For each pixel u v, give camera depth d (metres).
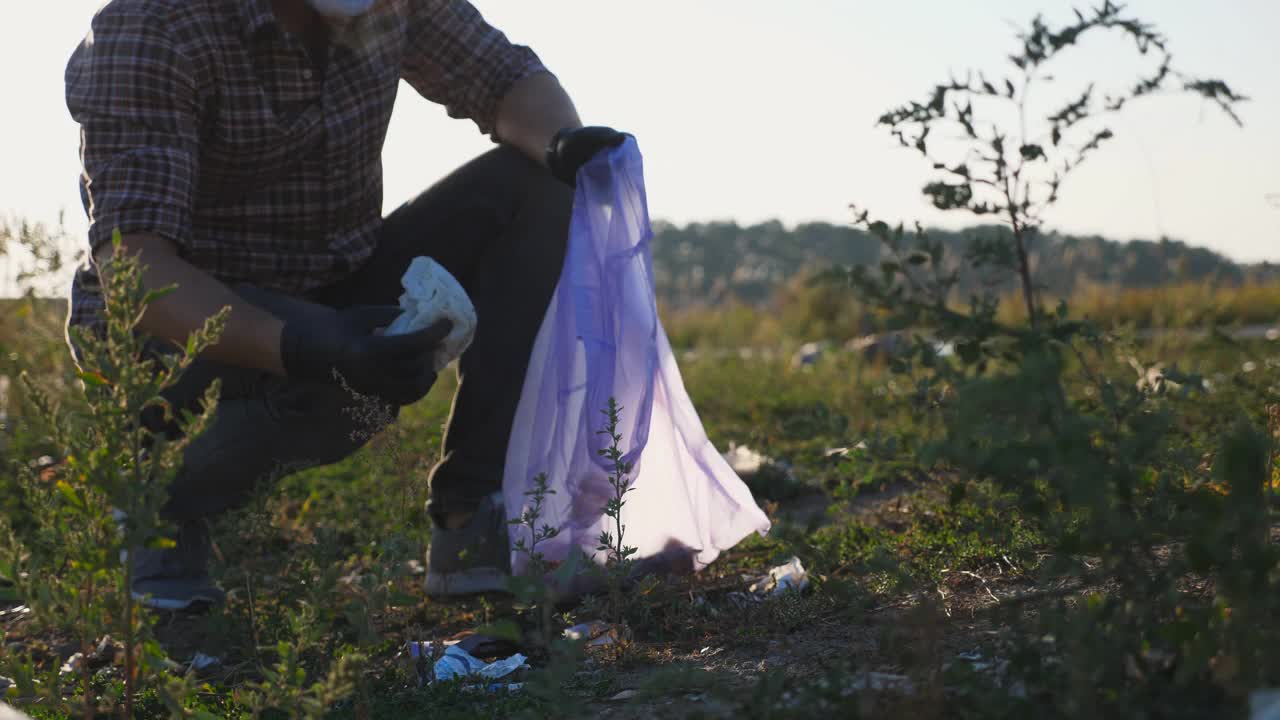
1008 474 1.44
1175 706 1.35
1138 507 1.62
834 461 3.69
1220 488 2.07
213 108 2.55
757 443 5.04
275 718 1.95
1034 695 1.49
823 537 3.06
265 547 3.03
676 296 17.11
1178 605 1.53
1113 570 1.54
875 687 1.65
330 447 2.86
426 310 2.34
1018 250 1.86
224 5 2.53
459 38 3.03
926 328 1.92
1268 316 6.41
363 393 2.33
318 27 2.68
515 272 2.91
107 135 2.41
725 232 41.59
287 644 1.72
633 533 2.70
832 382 7.28
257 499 2.35
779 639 2.24
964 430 1.41
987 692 1.52
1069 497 1.43
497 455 2.85
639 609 2.45
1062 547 1.54
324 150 2.72
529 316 2.89
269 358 2.33
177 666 1.66
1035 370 1.36
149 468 1.57
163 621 2.69
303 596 2.16
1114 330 2.43
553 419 2.68
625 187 2.74
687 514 2.75
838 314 13.05
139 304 1.61
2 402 4.61
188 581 2.74
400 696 2.06
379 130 2.83
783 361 9.10
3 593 1.60
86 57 2.47
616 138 2.78
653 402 2.73
